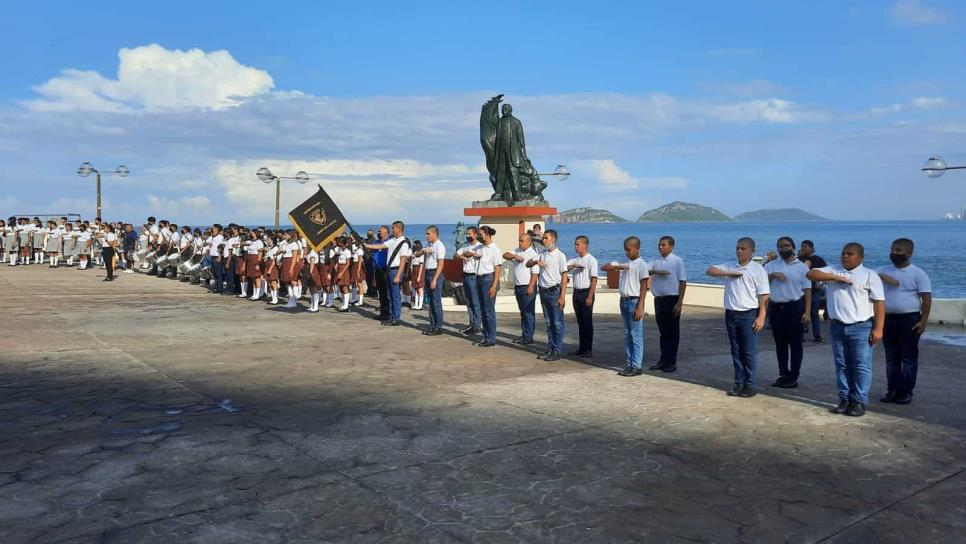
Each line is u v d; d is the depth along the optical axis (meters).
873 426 6.50
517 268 11.26
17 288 18.91
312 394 7.52
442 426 6.31
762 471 5.22
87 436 5.85
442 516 4.30
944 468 5.32
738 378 7.71
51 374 8.35
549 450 5.66
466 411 6.88
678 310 8.98
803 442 5.96
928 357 10.52
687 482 4.97
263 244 17.27
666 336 9.12
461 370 9.03
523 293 11.17
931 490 4.86
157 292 18.75
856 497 4.72
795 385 8.23
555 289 9.75
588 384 8.26
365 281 17.16
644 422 6.55
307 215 14.95
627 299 8.75
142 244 25.47
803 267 8.17
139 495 4.56
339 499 4.55
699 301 17.97
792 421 6.65
